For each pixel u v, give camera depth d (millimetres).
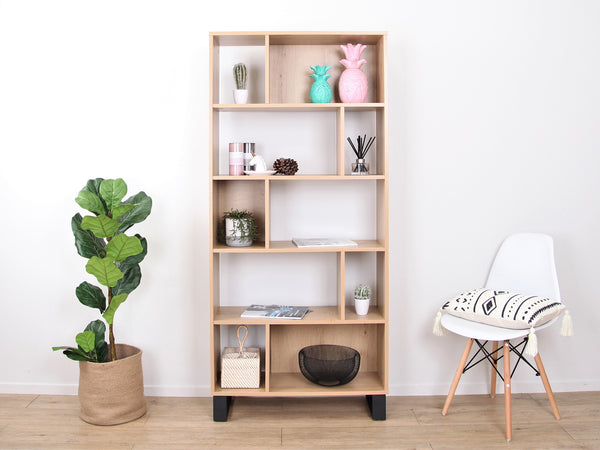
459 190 2666
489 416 2434
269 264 2676
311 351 2596
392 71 2627
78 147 2633
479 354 2699
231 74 2623
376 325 2654
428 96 2637
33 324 2689
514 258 2543
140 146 2633
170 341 2684
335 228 2678
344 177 2369
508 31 2627
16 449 2121
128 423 2377
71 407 2539
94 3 2596
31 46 2604
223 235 2609
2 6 2594
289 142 2646
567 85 2645
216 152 2496
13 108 2619
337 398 2662
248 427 2336
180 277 2664
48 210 2652
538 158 2664
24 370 2701
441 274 2688
